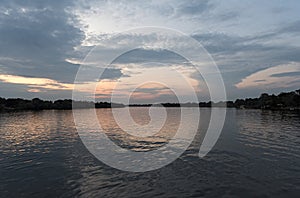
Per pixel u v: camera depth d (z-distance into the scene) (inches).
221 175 692.1
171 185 621.9
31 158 922.7
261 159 858.1
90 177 691.4
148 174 709.9
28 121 2778.1
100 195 566.6
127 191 587.2
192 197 552.1
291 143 1165.7
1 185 636.7
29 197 562.9
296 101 5423.2
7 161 882.1
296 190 580.4
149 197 553.0
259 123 2208.4
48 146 1167.0
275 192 571.8
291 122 2290.8
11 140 1374.3
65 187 617.6
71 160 882.1
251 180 647.8
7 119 3139.8
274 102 6279.5
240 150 1012.5
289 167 758.5
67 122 2561.5
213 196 555.8
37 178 687.7
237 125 2030.0
